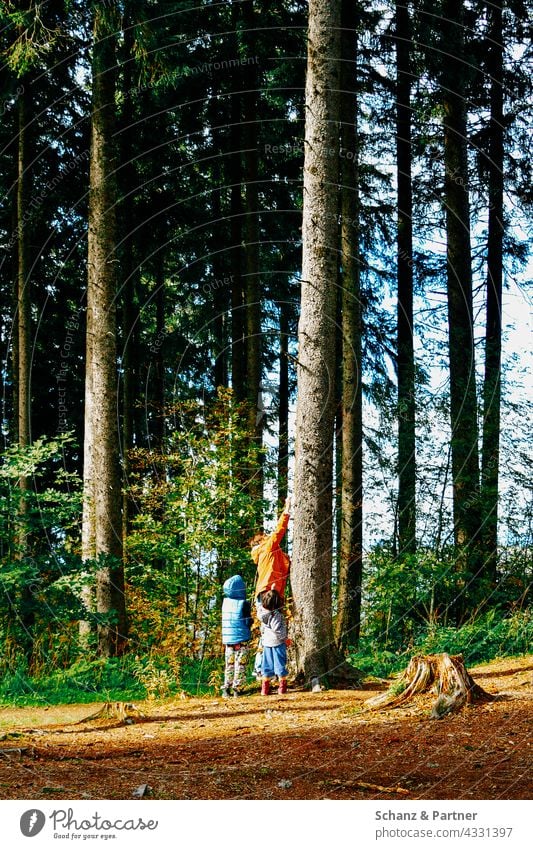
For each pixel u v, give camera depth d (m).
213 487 13.19
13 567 12.30
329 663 10.67
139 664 11.63
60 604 12.66
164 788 5.78
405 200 18.64
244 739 7.44
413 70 18.38
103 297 13.69
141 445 24.02
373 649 13.80
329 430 10.91
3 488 13.16
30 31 13.50
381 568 15.07
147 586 13.62
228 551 13.06
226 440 13.65
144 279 25.48
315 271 10.94
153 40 13.64
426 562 15.12
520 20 19.50
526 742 6.66
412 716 7.94
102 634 13.01
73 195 21.48
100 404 13.52
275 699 9.88
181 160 22.70
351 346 15.28
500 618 14.31
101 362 13.57
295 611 10.74
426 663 8.51
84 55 16.62
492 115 19.52
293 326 25.39
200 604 13.05
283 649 10.45
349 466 15.12
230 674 10.73
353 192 15.43
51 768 6.39
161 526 13.38
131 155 21.16
